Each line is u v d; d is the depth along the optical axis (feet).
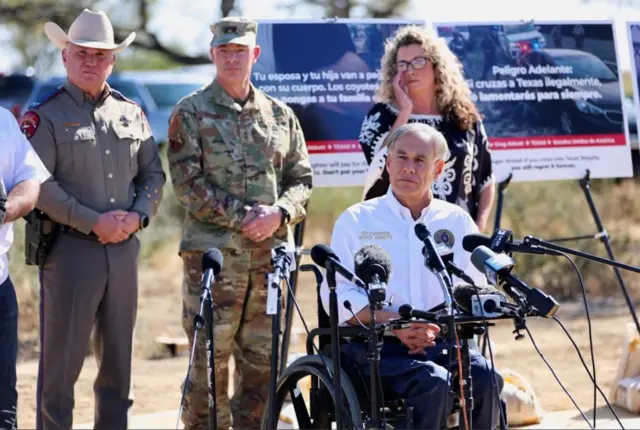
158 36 64.08
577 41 36.68
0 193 23.77
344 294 23.91
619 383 35.70
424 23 35.60
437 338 24.16
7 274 24.93
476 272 24.93
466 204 31.30
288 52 34.47
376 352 21.25
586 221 66.95
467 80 35.96
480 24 36.04
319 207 74.33
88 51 28.76
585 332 51.78
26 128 28.45
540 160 36.24
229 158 30.01
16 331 24.94
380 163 29.40
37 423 28.99
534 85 36.32
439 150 25.18
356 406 21.67
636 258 64.85
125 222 28.60
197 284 30.01
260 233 29.55
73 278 28.43
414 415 22.49
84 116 28.96
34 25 61.31
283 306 32.35
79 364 28.84
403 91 31.37
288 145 31.27
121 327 29.22
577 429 32.58
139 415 36.78
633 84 36.99
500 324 54.24
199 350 29.86
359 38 34.88
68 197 28.14
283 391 24.61
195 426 30.12
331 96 34.65
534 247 21.57
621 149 36.83
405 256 24.94
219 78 30.48
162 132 81.15
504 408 24.32
